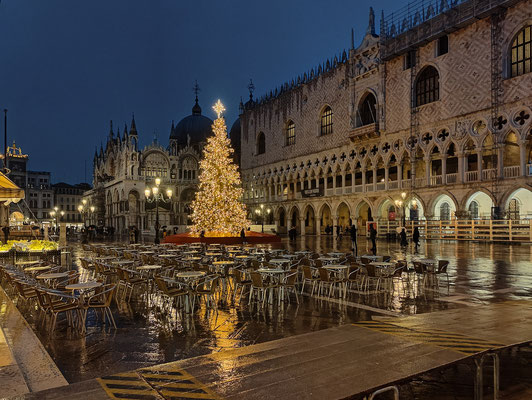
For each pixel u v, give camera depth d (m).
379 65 53.97
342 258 19.00
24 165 134.50
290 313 11.89
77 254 32.56
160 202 92.00
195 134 104.19
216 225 40.91
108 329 10.40
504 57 40.19
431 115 47.38
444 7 45.53
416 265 15.48
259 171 81.75
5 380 6.73
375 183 54.88
